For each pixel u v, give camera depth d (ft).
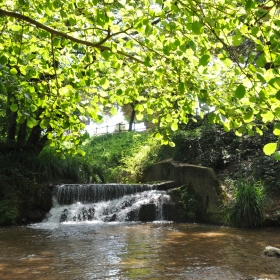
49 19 13.80
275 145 6.83
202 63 8.73
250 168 41.32
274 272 16.35
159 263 18.01
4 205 35.94
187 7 8.71
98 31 11.40
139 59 11.48
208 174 38.52
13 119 47.01
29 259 19.03
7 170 40.14
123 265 17.69
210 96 10.10
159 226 33.12
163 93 13.52
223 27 9.18
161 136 13.96
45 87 12.75
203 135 50.65
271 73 8.39
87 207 39.68
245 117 9.02
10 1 12.32
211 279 15.23
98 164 58.34
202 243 23.67
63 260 18.80
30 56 12.78
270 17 7.80
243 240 24.82
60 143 13.39
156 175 50.19
